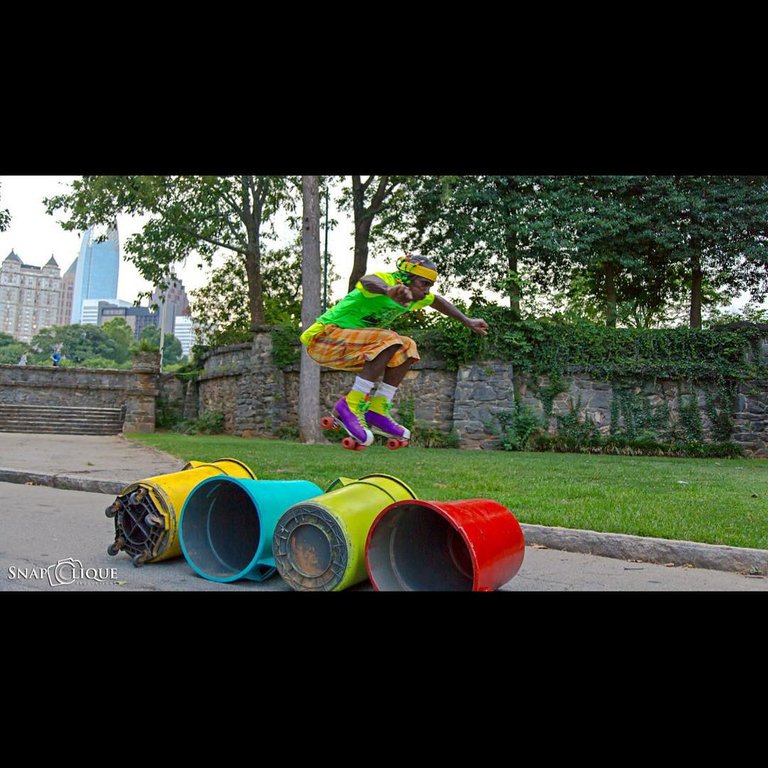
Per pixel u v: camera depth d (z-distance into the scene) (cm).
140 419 2639
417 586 473
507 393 1948
